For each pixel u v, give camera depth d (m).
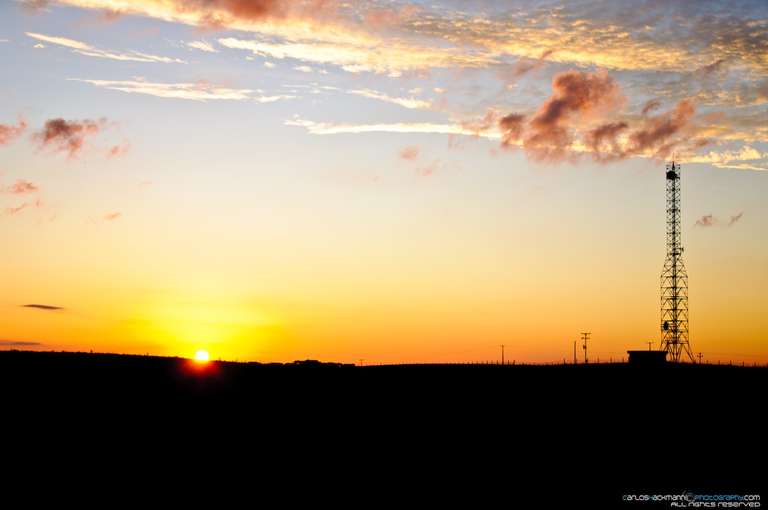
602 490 60.88
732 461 70.12
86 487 58.75
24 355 111.06
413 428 84.81
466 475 65.31
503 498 58.53
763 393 104.62
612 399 102.00
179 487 59.88
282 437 78.81
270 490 59.84
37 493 56.75
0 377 96.44
